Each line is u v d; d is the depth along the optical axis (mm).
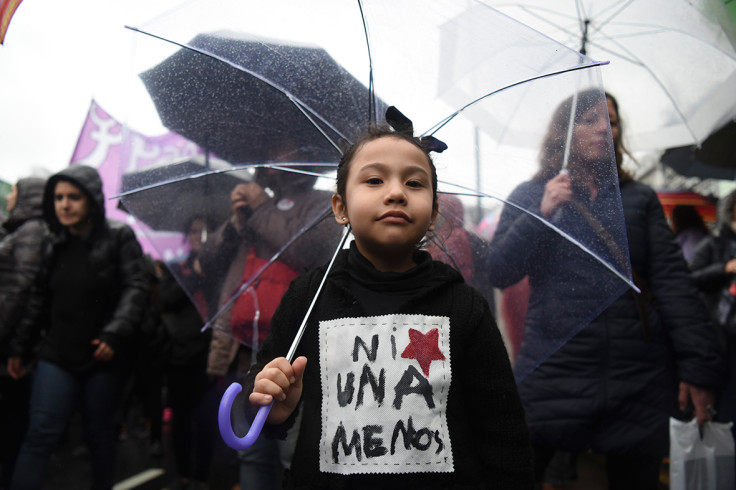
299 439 1422
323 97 1888
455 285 1510
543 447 2502
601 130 1622
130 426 7035
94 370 3156
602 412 2381
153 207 2328
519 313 2051
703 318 2457
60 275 3215
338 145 2002
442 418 1371
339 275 1497
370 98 1816
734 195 4137
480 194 1846
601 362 2408
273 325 1573
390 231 1399
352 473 1330
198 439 4098
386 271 1499
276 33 1832
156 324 5078
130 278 3307
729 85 3021
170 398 4355
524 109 1682
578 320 1930
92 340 3172
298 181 2281
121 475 4777
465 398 1459
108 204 5109
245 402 1511
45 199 3307
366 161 1455
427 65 1719
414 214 1417
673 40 2898
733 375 3416
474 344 1450
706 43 2877
